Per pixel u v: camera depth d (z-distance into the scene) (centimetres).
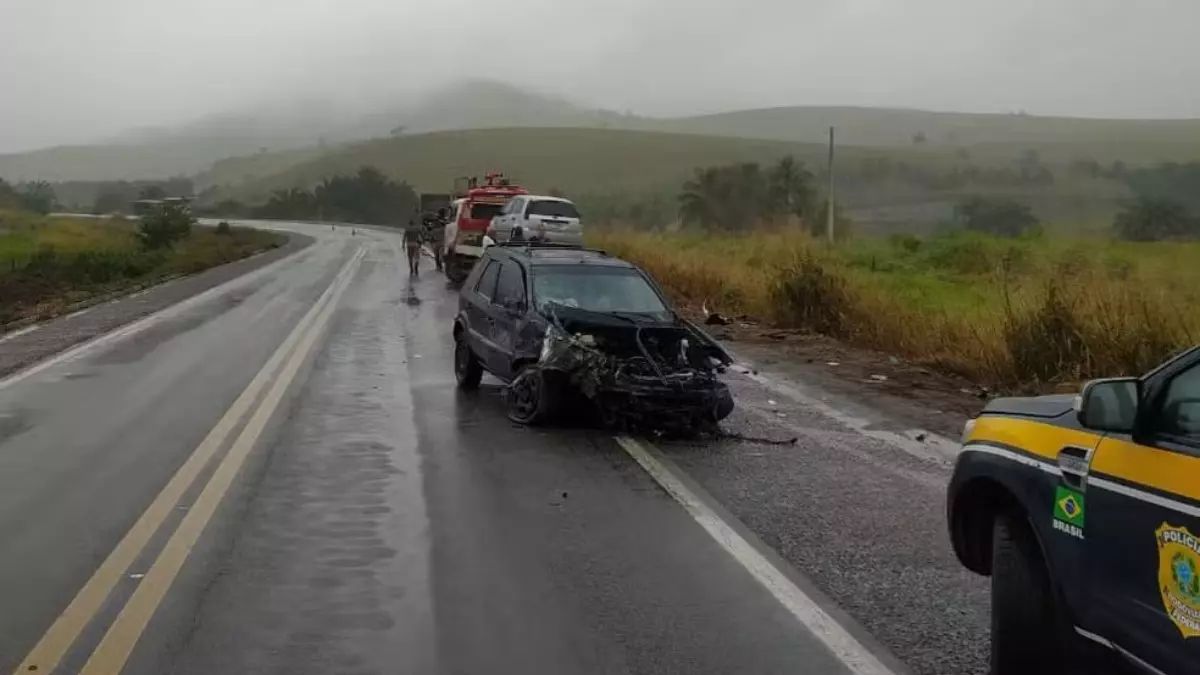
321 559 663
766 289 2223
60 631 546
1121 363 1273
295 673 501
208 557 664
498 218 2931
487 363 1216
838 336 1869
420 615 573
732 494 832
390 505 787
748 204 6481
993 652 479
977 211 6406
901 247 3456
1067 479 430
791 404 1248
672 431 1050
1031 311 1417
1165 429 393
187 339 1750
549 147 16738
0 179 13025
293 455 940
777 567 654
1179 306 1394
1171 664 374
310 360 1512
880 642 543
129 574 631
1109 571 406
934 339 1606
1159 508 380
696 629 556
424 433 1048
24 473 871
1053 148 12938
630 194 11306
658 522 751
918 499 820
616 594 607
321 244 5959
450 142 17962
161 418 1098
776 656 524
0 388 1285
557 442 1016
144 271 3641
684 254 3117
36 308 2397
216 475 863
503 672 504
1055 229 6028
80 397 1221
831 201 4356
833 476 893
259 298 2541
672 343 1103
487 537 712
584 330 1096
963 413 1197
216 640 537
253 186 18912
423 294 2662
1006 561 471
